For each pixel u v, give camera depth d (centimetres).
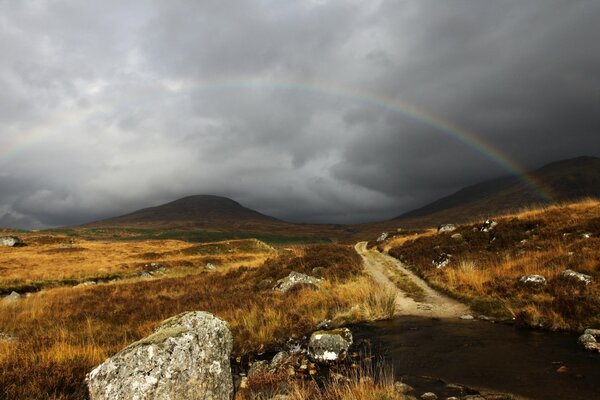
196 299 2075
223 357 759
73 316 1820
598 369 789
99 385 618
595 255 1527
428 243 3488
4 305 2156
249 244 8106
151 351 636
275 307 1691
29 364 883
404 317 1505
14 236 7369
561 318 1133
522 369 834
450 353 1002
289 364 1022
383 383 798
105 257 5859
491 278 1728
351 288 1906
